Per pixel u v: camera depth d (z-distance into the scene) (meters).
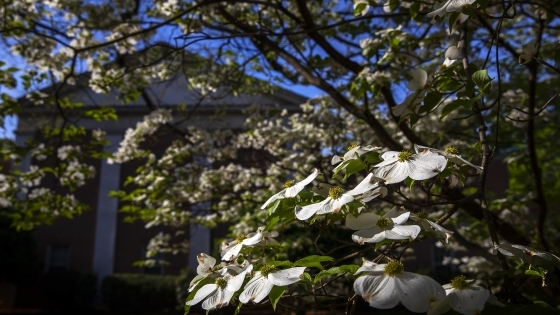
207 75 4.77
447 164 1.27
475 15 1.74
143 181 5.07
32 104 4.68
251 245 1.45
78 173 4.84
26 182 4.74
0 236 11.12
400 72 2.96
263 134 5.04
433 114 4.32
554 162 6.75
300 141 5.00
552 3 2.79
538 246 1.27
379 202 4.43
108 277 12.25
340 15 4.67
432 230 1.18
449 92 2.01
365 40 2.99
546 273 1.21
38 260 12.24
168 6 3.91
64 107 4.65
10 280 11.53
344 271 1.08
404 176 1.16
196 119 5.84
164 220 5.23
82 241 12.73
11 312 11.88
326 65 4.11
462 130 4.52
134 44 4.31
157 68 4.78
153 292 12.04
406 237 1.08
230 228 5.21
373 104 4.68
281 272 1.11
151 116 4.91
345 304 1.28
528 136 3.53
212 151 5.07
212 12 3.96
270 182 5.19
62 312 12.09
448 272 12.07
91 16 4.64
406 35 2.90
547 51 4.71
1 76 3.97
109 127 11.37
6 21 4.12
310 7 4.63
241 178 5.21
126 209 5.09
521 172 6.24
